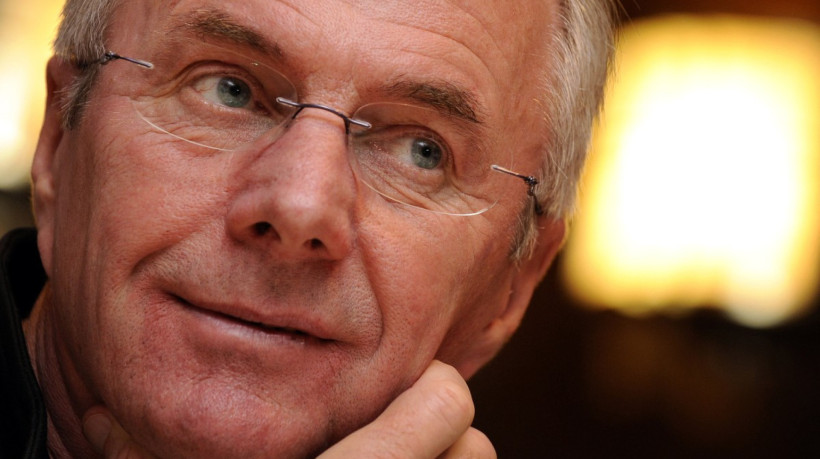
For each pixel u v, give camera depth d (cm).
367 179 159
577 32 188
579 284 650
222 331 149
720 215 612
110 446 162
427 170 165
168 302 150
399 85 154
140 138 152
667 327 632
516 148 176
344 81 152
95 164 155
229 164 151
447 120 161
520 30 171
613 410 641
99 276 151
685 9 621
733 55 614
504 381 665
